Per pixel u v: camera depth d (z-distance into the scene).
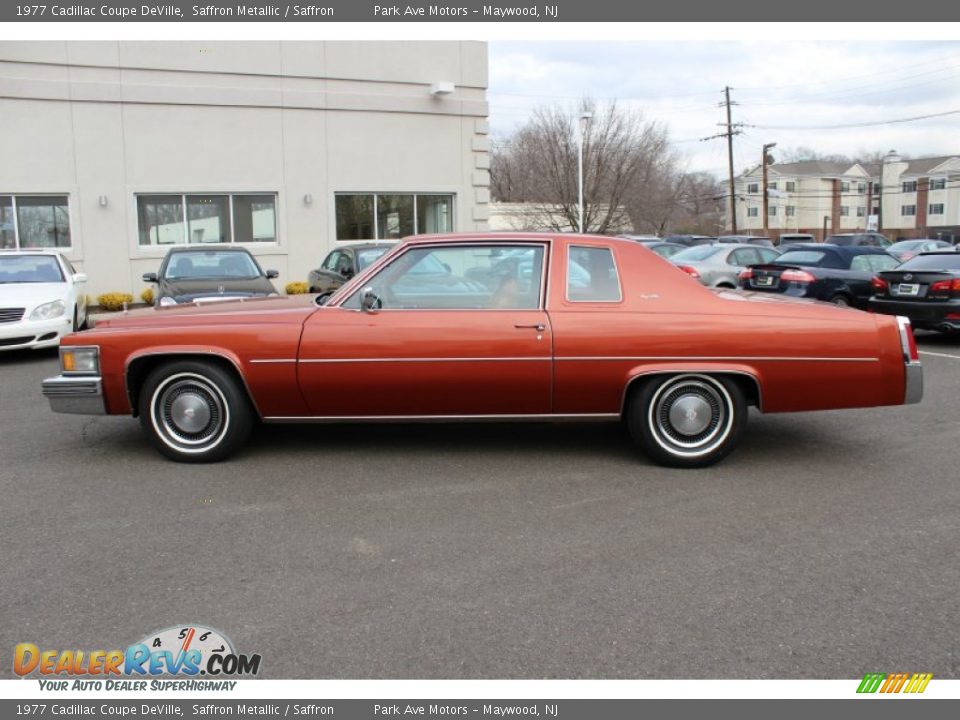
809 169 80.44
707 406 5.27
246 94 16.59
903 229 80.50
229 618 3.31
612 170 39.31
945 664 2.97
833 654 3.03
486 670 2.94
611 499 4.71
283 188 17.12
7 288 10.36
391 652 3.06
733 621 3.27
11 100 14.93
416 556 3.89
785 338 5.12
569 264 5.28
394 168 18.02
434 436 6.12
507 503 4.64
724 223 78.31
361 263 12.84
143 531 4.23
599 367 5.15
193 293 10.26
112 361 5.28
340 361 5.17
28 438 6.14
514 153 52.97
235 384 5.33
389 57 17.62
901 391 5.17
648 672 2.93
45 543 4.06
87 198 15.66
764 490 4.88
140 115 15.88
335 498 4.73
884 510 4.54
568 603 3.41
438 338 5.14
